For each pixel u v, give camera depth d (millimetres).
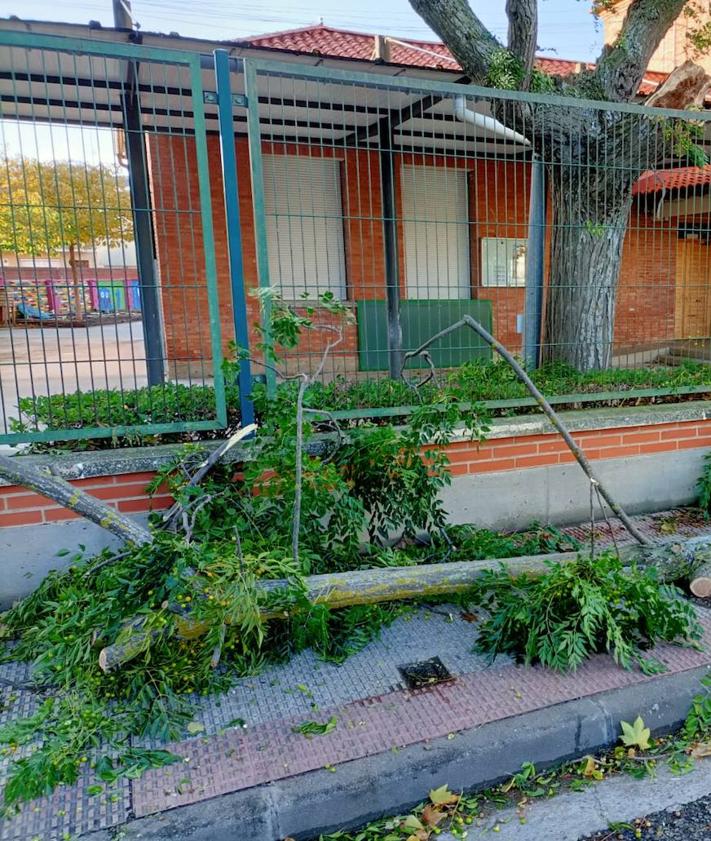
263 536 3496
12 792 2326
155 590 2779
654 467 5039
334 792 2383
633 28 5871
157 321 6180
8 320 3723
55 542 3645
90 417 3955
